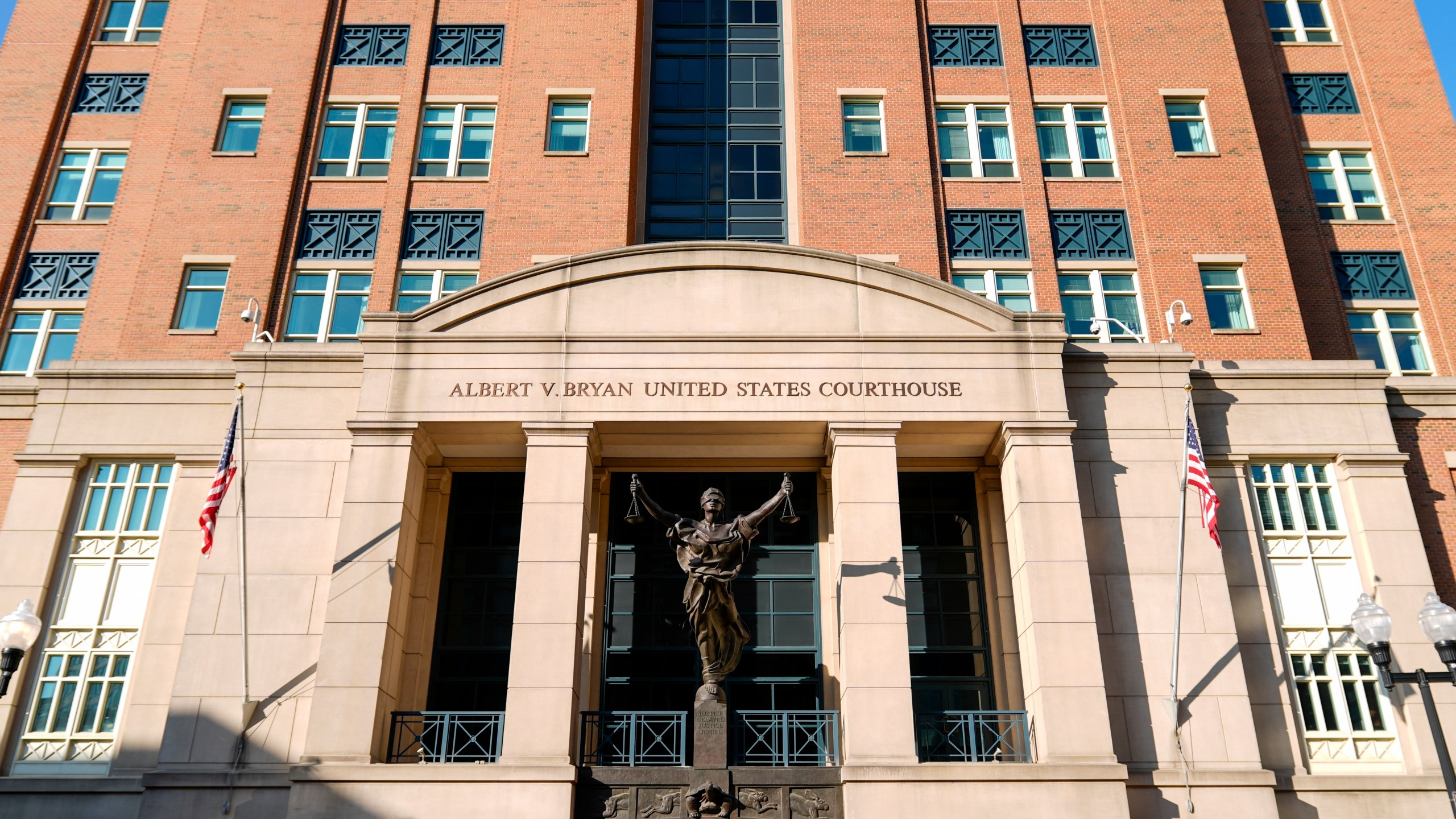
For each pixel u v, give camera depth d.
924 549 21.08
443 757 17.22
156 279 24.03
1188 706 17.84
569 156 25.58
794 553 21.05
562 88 26.52
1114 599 18.56
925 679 20.08
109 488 20.73
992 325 19.88
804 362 19.42
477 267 24.50
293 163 25.53
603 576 20.36
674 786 16.84
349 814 16.16
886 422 18.95
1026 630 18.08
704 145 27.09
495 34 27.66
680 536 18.06
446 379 19.25
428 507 20.52
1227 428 20.84
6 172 26.08
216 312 24.00
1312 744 18.84
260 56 26.89
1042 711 17.08
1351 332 25.33
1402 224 26.52
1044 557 18.09
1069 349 20.22
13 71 27.36
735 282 20.17
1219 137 26.45
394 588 17.84
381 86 26.92
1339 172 27.33
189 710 17.62
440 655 19.98
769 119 27.44
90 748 18.72
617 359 19.41
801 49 27.38
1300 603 19.94
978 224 25.62
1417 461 22.27
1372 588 19.84
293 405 19.95
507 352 19.45
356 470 18.59
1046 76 27.62
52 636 19.58
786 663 20.19
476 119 26.67
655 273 20.23
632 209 25.64
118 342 23.73
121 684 19.31
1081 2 28.56
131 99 27.44
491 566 20.77
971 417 19.08
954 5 28.47
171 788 17.08
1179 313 24.28
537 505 18.28
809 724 19.58
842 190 25.58
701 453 20.56
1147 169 26.06
